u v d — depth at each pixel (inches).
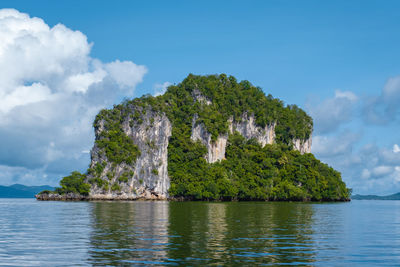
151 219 2362.2
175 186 6914.4
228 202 6235.2
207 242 1398.9
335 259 1136.2
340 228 1978.3
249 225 2023.9
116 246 1310.3
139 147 6756.9
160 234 1610.5
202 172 7091.5
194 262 1068.5
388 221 2480.3
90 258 1118.4
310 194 7431.1
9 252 1211.2
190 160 7396.7
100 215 2716.5
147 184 6624.0
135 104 6988.2
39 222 2164.1
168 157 7342.5
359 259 1141.7
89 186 6382.9
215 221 2245.3
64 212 3073.3
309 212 3363.7
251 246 1322.6
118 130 6835.6
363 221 2463.1
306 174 7632.9
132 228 1834.4
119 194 6417.3
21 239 1473.9
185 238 1492.4
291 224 2133.4
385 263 1093.8
